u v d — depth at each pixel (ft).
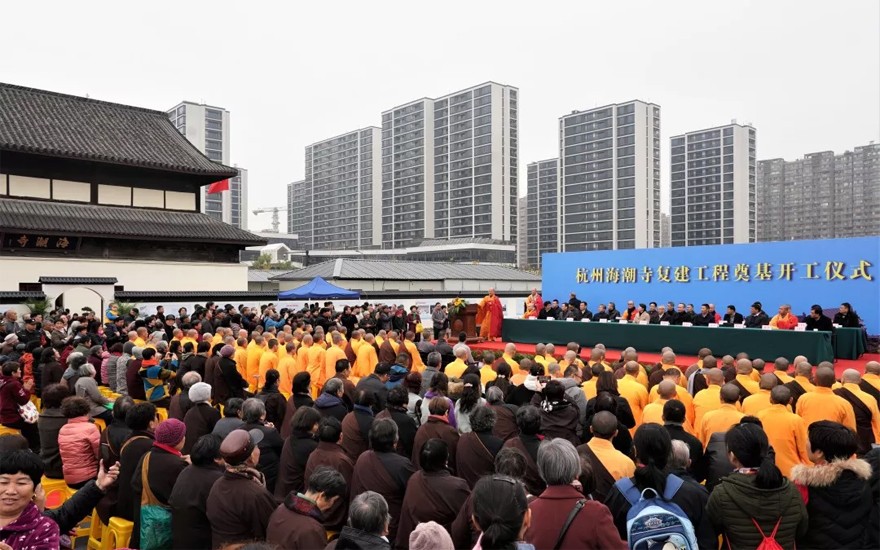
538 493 15.34
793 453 17.70
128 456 15.93
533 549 8.86
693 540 10.28
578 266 87.10
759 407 20.81
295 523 11.18
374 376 25.16
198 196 100.37
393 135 320.70
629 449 17.99
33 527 9.76
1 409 26.14
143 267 85.97
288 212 406.62
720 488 11.46
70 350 35.60
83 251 82.12
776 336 47.52
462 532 12.13
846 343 48.70
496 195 282.56
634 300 80.18
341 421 21.24
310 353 37.29
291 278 127.85
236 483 12.80
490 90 282.36
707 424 18.40
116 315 60.85
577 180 305.94
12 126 86.17
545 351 34.30
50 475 21.39
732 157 282.56
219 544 12.51
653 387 24.38
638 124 284.61
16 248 76.54
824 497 11.60
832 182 259.80
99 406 22.44
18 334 42.39
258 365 38.75
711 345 51.75
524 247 393.09
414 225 310.65
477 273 139.64
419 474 13.73
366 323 63.62
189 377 24.08
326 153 359.05
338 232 352.08
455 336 72.33
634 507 10.78
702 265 73.15
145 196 94.48
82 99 105.81
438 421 17.88
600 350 29.60
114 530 16.03
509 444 15.90
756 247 68.03
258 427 18.76
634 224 284.00
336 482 11.77
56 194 85.76
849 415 20.38
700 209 293.64
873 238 59.11
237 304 80.79
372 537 9.89
